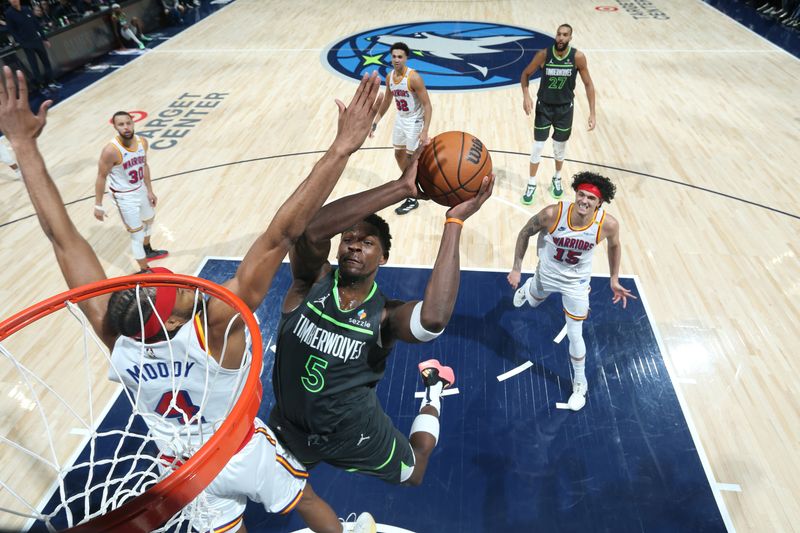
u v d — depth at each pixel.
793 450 3.98
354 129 1.71
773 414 4.24
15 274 5.81
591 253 4.01
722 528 3.50
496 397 4.42
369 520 3.33
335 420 2.52
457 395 4.44
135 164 5.34
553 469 3.88
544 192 7.15
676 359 4.72
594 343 4.89
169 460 2.45
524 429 4.16
